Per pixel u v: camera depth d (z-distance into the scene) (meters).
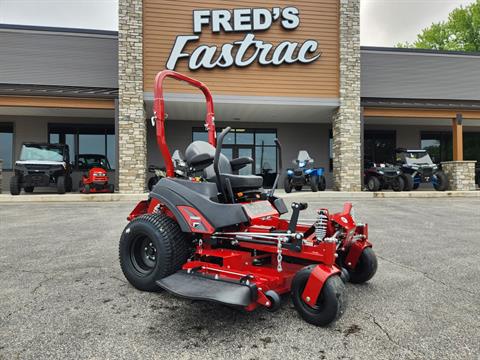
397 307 2.98
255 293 2.57
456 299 3.16
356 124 13.48
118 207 9.38
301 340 2.43
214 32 12.70
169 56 12.44
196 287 2.71
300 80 13.27
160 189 3.34
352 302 3.08
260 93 13.08
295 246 2.77
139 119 12.08
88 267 4.06
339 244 3.10
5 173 15.51
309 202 10.50
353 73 13.43
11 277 3.69
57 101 12.05
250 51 13.00
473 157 19.83
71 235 5.81
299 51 13.15
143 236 3.38
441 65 15.73
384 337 2.47
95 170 12.56
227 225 2.98
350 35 13.35
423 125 19.03
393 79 15.48
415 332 2.54
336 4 13.41
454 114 14.65
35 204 10.05
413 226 6.81
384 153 18.84
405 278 3.73
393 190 14.38
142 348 2.31
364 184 14.94
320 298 2.63
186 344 2.37
